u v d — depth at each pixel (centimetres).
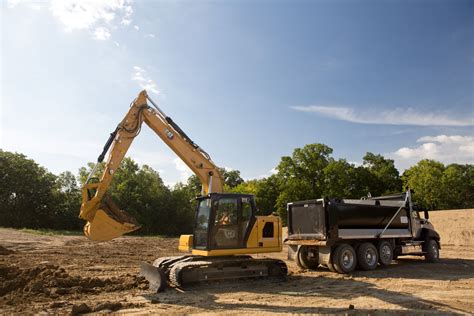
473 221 2503
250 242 1067
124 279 1053
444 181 5659
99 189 1025
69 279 980
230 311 745
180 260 1067
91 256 1741
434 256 1519
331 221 1243
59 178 5572
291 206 1402
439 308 771
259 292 932
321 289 973
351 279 1127
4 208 4822
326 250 1264
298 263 1370
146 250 2125
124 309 757
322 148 5347
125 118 1121
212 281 1055
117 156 1082
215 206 1031
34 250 1936
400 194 1534
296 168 5294
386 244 1395
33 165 5222
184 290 947
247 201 1084
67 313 712
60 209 4991
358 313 732
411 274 1220
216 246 1016
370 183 5612
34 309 739
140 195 4944
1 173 4844
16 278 958
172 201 5184
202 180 1210
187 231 5212
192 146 1206
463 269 1332
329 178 5247
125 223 1009
